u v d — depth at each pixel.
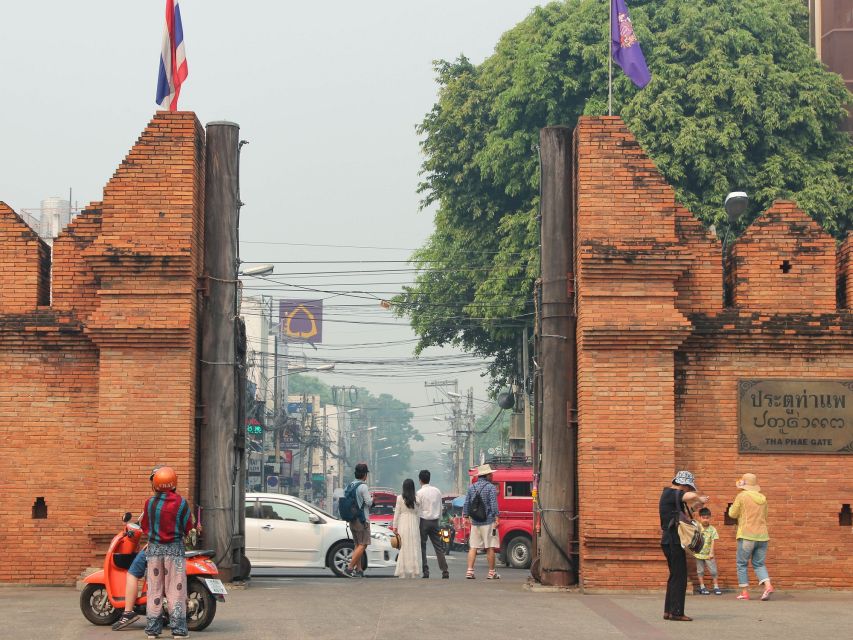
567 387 36.19
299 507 46.34
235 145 37.16
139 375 34.66
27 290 35.94
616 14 38.62
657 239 34.81
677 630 26.22
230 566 35.59
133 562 26.28
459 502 83.00
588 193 35.06
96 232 36.31
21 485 35.44
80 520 35.38
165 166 35.12
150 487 34.28
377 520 90.50
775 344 35.62
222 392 35.97
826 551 35.16
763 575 33.22
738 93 71.12
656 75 72.31
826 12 83.50
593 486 34.25
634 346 34.56
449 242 90.12
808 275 35.94
